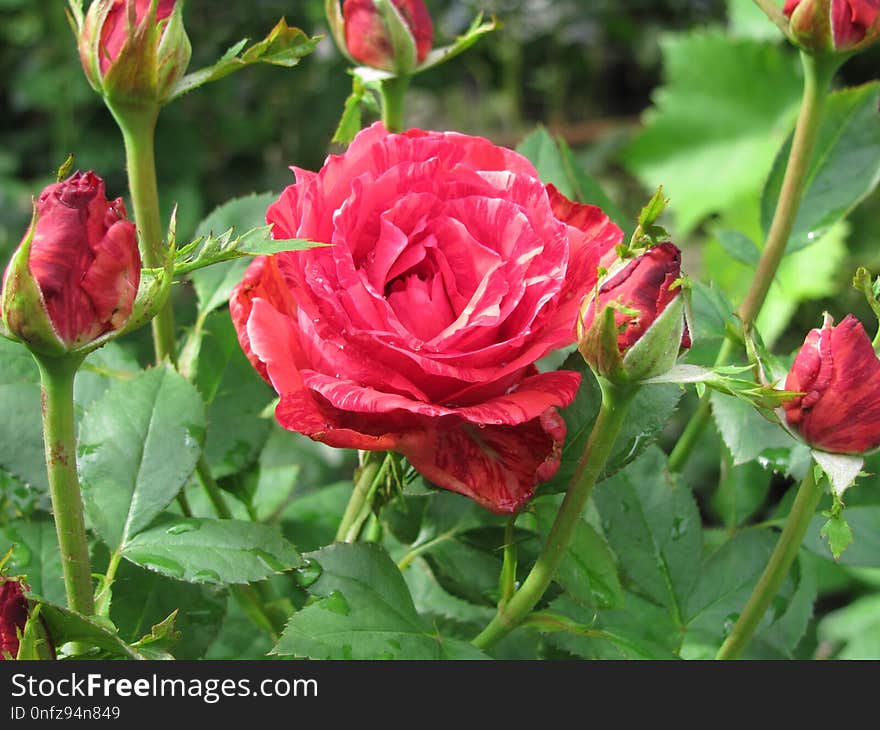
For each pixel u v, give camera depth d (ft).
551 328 1.22
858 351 1.16
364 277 1.18
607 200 1.60
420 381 1.20
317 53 3.16
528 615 1.30
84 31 1.28
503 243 1.22
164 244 1.16
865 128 1.57
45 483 1.36
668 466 1.55
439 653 1.25
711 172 3.16
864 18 1.36
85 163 3.23
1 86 3.52
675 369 1.15
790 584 1.49
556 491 1.28
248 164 3.38
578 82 3.97
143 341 2.30
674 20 3.79
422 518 1.44
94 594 1.26
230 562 1.24
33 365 1.39
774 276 1.49
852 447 1.18
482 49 3.54
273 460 2.14
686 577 1.48
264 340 1.21
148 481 1.28
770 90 3.16
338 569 1.27
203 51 3.13
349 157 1.25
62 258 1.08
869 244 3.36
